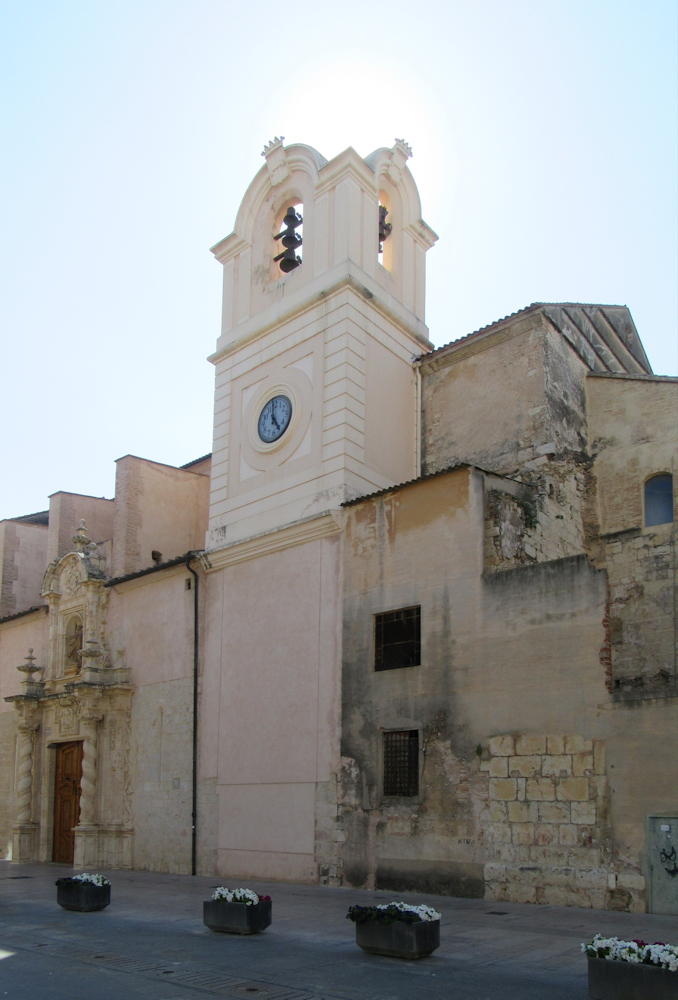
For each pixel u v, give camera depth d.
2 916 15.00
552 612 15.86
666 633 19.78
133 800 24.91
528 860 15.16
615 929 12.13
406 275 25.42
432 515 18.53
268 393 24.20
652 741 14.05
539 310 21.59
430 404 23.77
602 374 22.48
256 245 26.16
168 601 25.42
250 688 21.86
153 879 21.06
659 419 21.25
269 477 23.20
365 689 18.78
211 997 8.67
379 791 18.00
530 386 21.41
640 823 13.92
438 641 17.59
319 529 20.94
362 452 21.81
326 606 20.34
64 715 27.61
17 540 35.62
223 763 22.11
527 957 10.44
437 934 10.70
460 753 16.61
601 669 14.91
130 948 11.53
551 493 20.39
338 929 12.77
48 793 28.14
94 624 27.78
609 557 21.14
